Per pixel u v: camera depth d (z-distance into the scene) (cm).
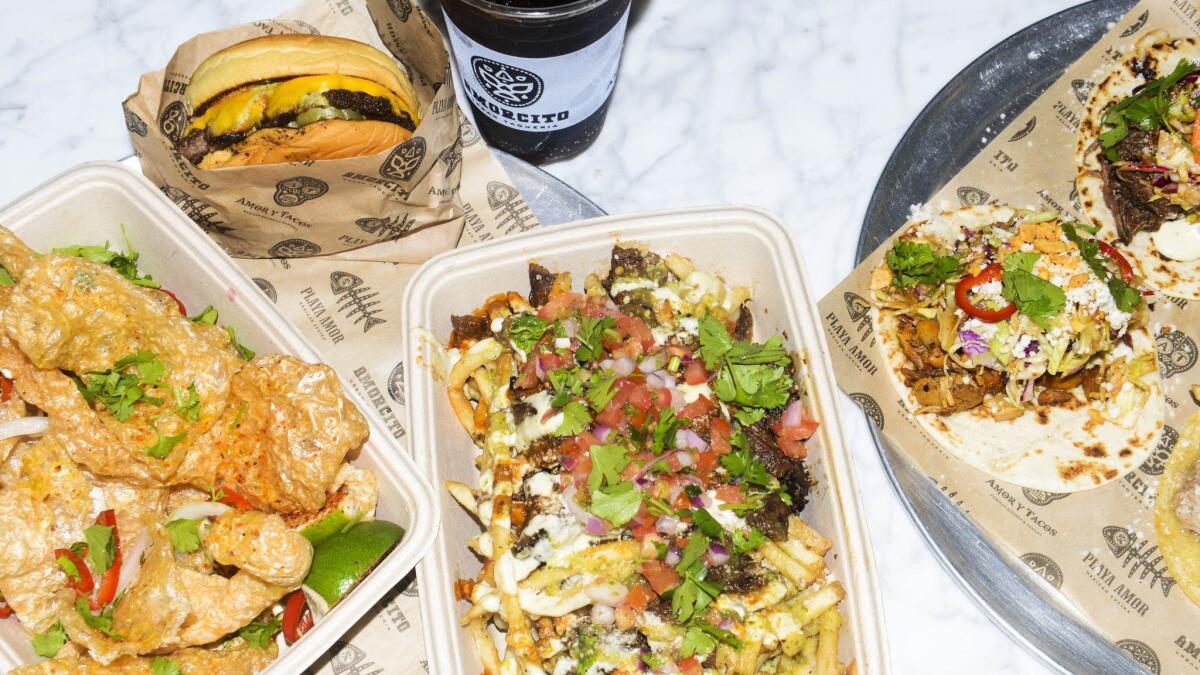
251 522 60
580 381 64
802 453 65
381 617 66
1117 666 68
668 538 62
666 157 75
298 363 62
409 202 68
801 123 76
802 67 77
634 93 76
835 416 64
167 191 67
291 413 61
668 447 63
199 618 60
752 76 76
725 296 68
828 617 62
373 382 70
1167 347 73
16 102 74
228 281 65
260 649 63
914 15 77
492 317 67
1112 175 74
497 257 67
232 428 63
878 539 70
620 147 75
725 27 77
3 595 62
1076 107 74
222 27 76
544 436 63
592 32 64
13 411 64
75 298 62
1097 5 76
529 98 67
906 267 71
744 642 62
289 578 60
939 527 69
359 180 66
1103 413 73
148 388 62
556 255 67
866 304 73
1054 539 70
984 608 68
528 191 72
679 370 65
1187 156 73
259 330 65
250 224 68
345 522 63
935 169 74
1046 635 68
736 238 67
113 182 66
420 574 62
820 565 62
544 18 62
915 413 72
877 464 71
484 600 62
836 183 75
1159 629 68
